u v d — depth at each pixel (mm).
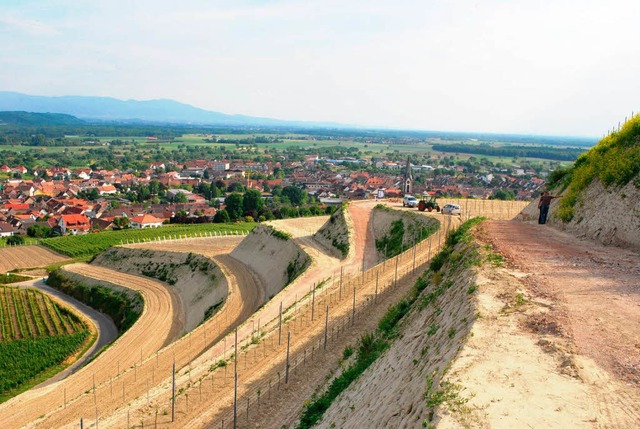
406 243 66500
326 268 64500
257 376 35719
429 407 13289
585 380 13359
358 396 22484
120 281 89500
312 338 39969
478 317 18047
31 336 71562
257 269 80562
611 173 34500
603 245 30219
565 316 17594
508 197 173125
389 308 39094
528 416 11953
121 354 58938
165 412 33219
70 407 40125
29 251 127438
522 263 25234
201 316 69812
